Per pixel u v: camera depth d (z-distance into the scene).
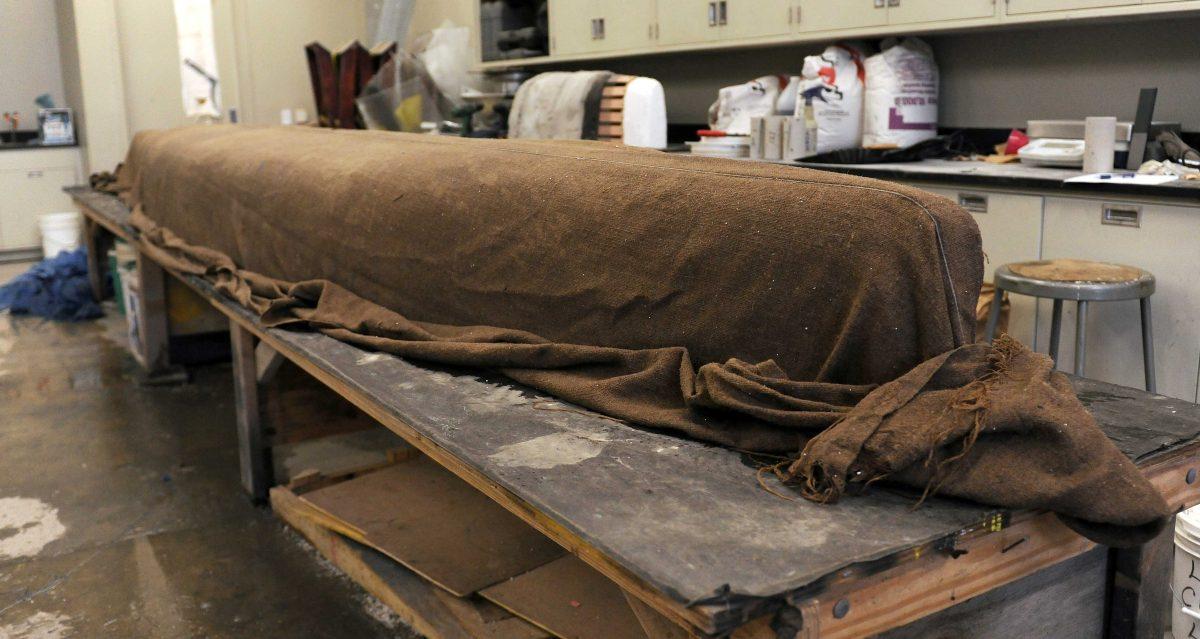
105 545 2.74
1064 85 3.68
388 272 2.34
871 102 3.90
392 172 2.46
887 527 1.12
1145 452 1.29
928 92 3.96
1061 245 2.96
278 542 2.75
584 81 4.29
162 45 7.66
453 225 2.14
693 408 1.46
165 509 3.00
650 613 1.16
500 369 1.84
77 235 7.00
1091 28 3.55
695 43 4.52
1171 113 3.38
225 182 3.38
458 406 1.65
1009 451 1.18
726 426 1.43
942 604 1.16
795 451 1.33
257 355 2.89
